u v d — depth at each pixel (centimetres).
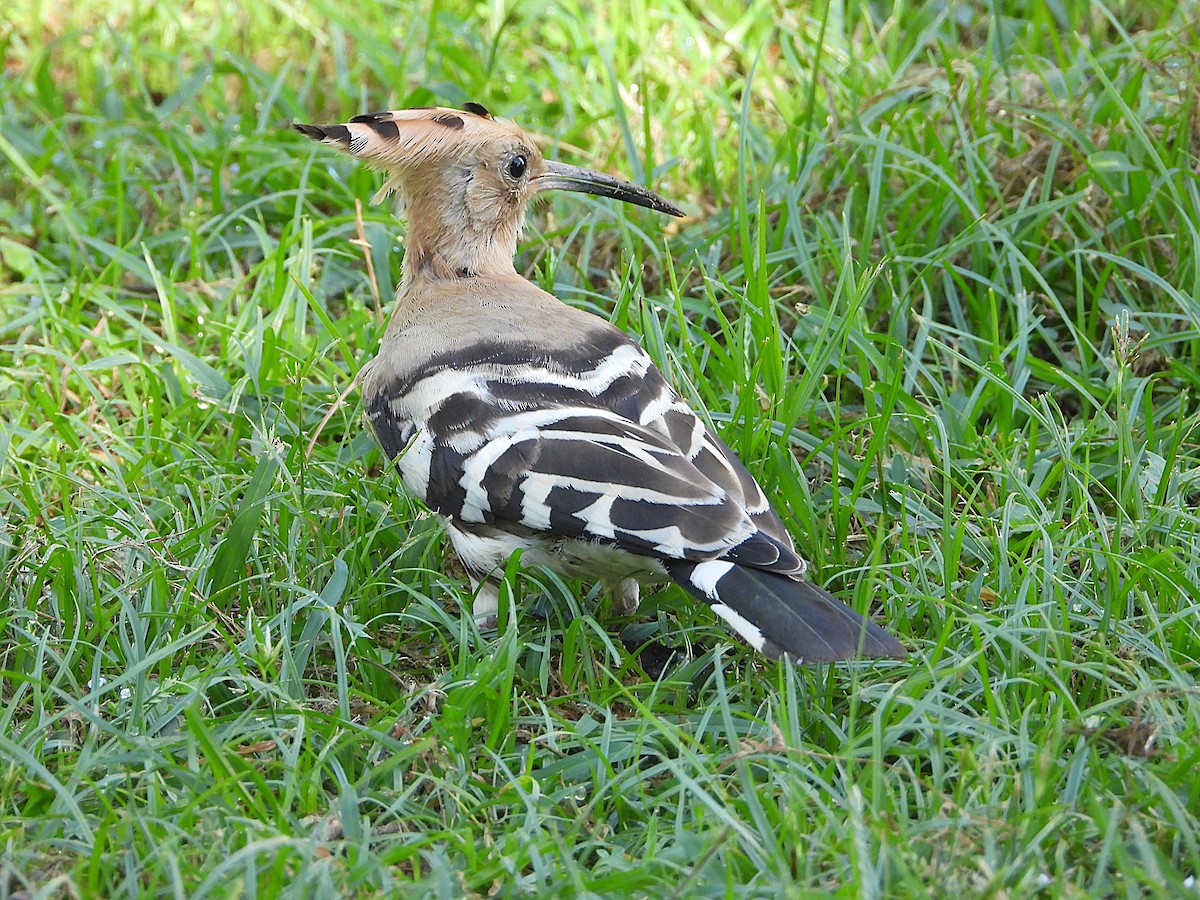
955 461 954
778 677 779
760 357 958
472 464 809
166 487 973
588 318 881
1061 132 1158
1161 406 1022
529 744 758
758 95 1360
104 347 1100
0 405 1069
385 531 922
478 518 814
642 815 704
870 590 795
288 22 1548
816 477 991
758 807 645
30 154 1328
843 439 983
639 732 723
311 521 896
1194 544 840
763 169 1252
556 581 842
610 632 887
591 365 833
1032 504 876
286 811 680
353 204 1253
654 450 775
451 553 945
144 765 716
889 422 975
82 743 754
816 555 884
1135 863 633
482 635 867
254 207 1264
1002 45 1341
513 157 968
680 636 880
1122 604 807
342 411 1041
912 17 1451
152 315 1170
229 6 1538
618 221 1124
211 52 1436
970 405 984
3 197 1326
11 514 945
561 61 1419
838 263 1091
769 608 722
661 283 1131
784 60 1402
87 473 1001
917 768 714
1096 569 849
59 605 838
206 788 705
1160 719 706
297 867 642
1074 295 1127
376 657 813
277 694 766
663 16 1421
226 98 1484
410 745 727
